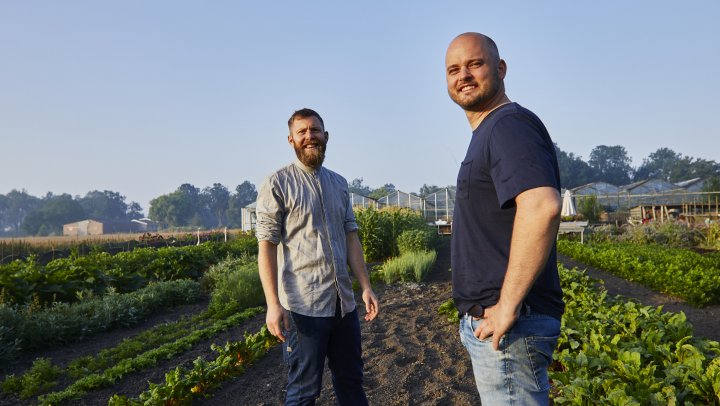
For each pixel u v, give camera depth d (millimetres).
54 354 6914
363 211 15125
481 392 1982
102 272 10773
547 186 1688
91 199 190125
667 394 3201
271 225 3008
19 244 22391
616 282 10188
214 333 7023
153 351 6039
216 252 16156
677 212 28500
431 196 40156
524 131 1800
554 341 1930
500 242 1900
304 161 3111
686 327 4426
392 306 8172
